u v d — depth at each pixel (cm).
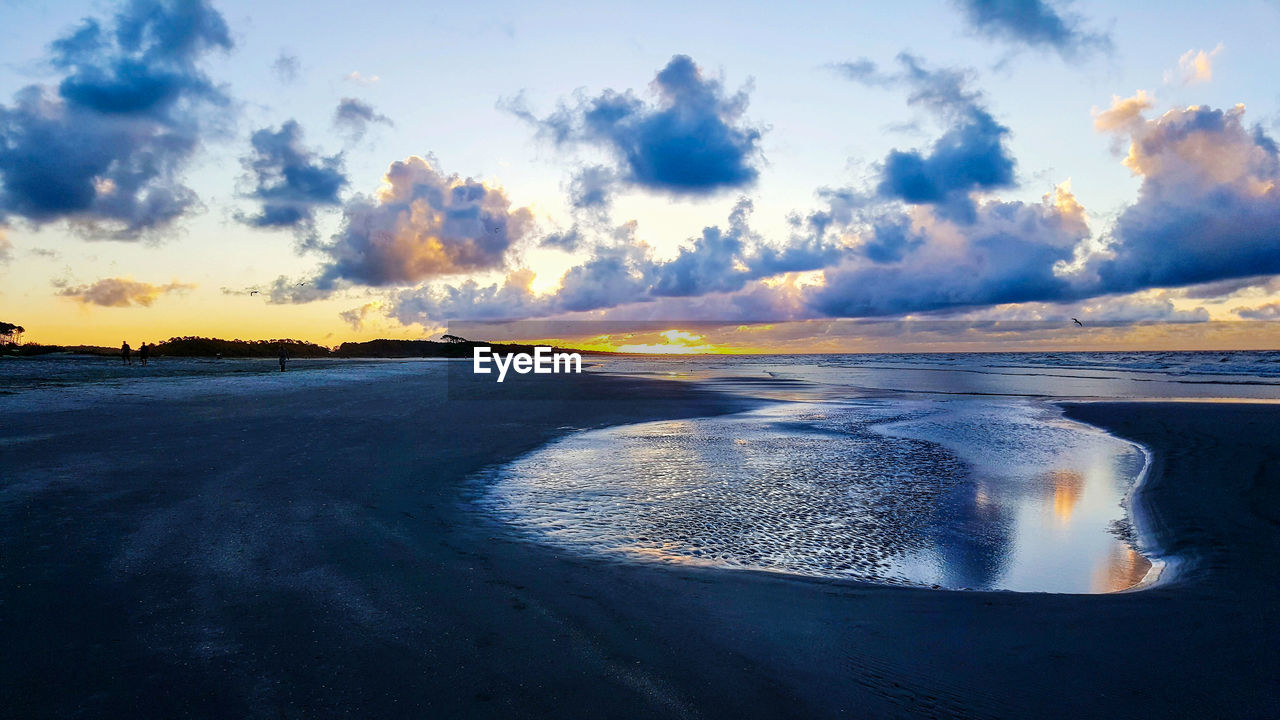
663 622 480
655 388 3275
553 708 352
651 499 947
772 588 570
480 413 1908
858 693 387
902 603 541
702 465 1223
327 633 435
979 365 7875
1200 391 3189
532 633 448
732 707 363
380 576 549
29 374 3134
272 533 660
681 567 625
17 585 502
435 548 638
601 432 1625
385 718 337
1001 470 1245
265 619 454
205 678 371
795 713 360
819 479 1125
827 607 527
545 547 671
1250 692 397
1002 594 569
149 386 2514
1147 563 738
